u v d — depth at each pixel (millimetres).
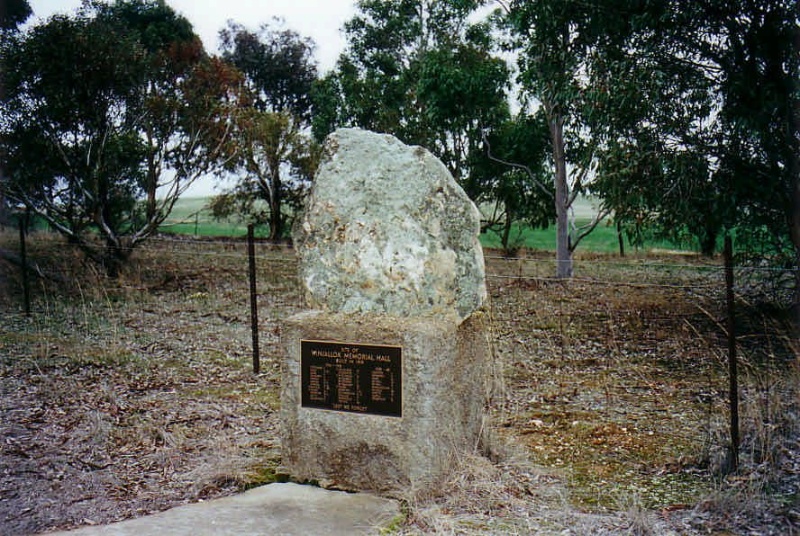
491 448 5746
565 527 4477
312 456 5285
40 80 15664
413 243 5203
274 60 33969
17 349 9820
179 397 7871
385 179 5344
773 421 5828
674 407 7383
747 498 4754
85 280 15211
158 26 27016
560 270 19375
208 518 4625
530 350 10305
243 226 31422
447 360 5152
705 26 10984
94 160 16766
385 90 25859
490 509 4777
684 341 10648
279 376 8859
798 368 6852
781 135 10633
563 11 11977
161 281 16547
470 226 5422
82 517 4816
